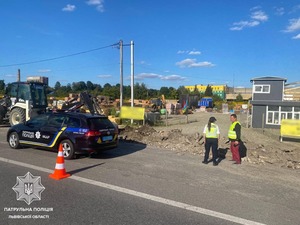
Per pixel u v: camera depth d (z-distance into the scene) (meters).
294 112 26.25
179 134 14.06
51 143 9.54
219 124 25.78
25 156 9.34
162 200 5.66
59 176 6.98
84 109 19.64
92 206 5.25
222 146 12.06
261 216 5.05
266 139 17.92
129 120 23.39
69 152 9.12
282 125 18.12
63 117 9.66
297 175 8.05
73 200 5.53
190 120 30.52
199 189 6.43
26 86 17.62
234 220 4.84
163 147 12.02
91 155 9.95
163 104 52.66
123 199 5.65
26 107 17.11
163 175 7.51
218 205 5.50
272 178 7.62
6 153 9.77
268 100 27.39
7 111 19.05
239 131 9.26
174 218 4.84
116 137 9.88
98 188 6.28
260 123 27.30
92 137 8.96
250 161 9.58
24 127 10.41
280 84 27.30
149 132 15.39
